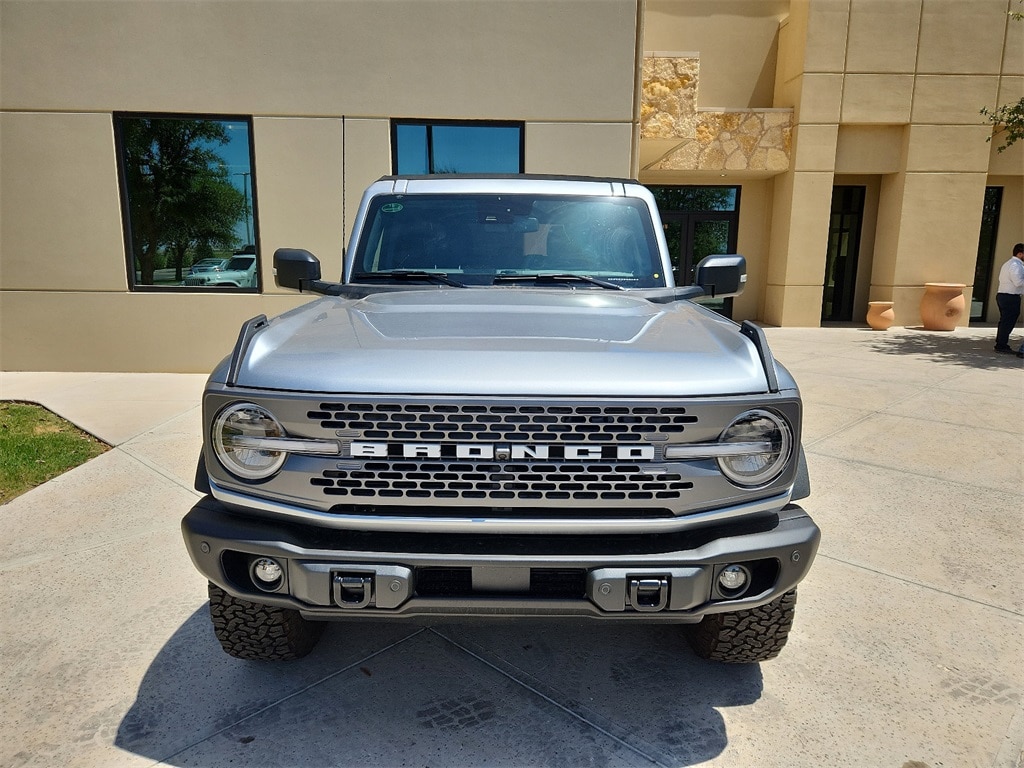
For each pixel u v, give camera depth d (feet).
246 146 26.48
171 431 19.49
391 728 7.93
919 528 13.52
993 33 43.86
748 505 6.92
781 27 47.29
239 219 27.02
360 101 25.98
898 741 7.77
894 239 46.62
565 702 8.41
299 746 7.63
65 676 8.82
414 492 6.69
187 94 25.76
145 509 14.19
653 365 6.88
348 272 11.29
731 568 6.85
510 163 26.96
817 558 12.29
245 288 27.43
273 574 6.89
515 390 6.54
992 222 49.47
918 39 43.83
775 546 6.88
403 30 25.66
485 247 11.32
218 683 8.72
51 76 25.43
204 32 25.43
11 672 8.89
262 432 6.72
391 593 6.63
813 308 46.85
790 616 8.13
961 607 10.66
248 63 25.66
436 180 12.17
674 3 46.75
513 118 26.35
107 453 17.69
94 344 27.37
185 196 26.89
